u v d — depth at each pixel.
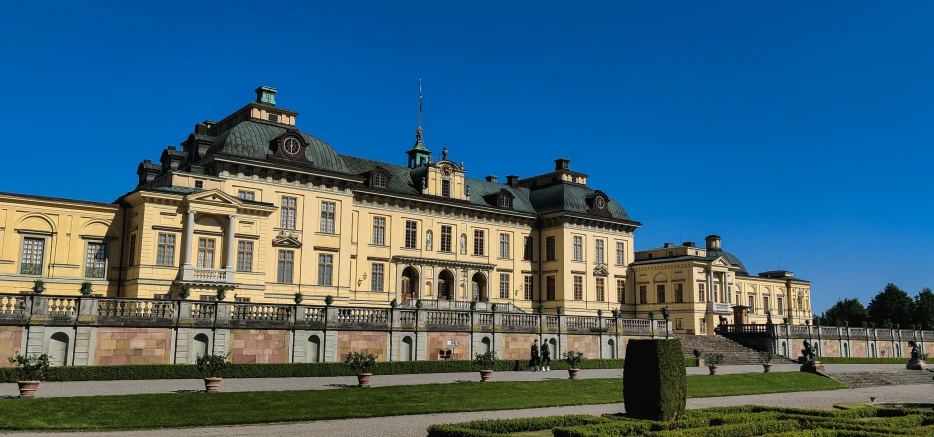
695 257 81.00
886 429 25.06
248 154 57.72
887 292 119.00
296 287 59.22
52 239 51.12
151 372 36.50
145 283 49.53
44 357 29.30
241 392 30.72
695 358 58.59
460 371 46.31
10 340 35.19
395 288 68.81
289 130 59.91
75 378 34.56
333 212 62.38
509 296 78.06
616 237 85.00
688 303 80.62
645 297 85.19
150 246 50.22
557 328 56.78
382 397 31.81
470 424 23.86
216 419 25.67
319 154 62.25
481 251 76.62
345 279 62.25
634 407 26.39
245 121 60.78
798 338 75.38
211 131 69.56
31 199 50.31
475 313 52.00
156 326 38.94
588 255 81.31
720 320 81.06
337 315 45.16
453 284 73.19
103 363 37.34
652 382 25.97
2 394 28.66
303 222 60.31
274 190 58.94
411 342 48.47
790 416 28.59
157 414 25.75
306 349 43.84
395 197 69.38
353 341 45.72
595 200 82.38
